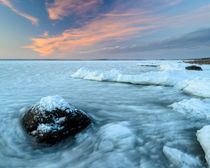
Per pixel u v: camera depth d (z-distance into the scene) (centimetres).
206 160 168
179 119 304
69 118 257
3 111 356
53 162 195
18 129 267
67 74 1332
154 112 361
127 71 1580
